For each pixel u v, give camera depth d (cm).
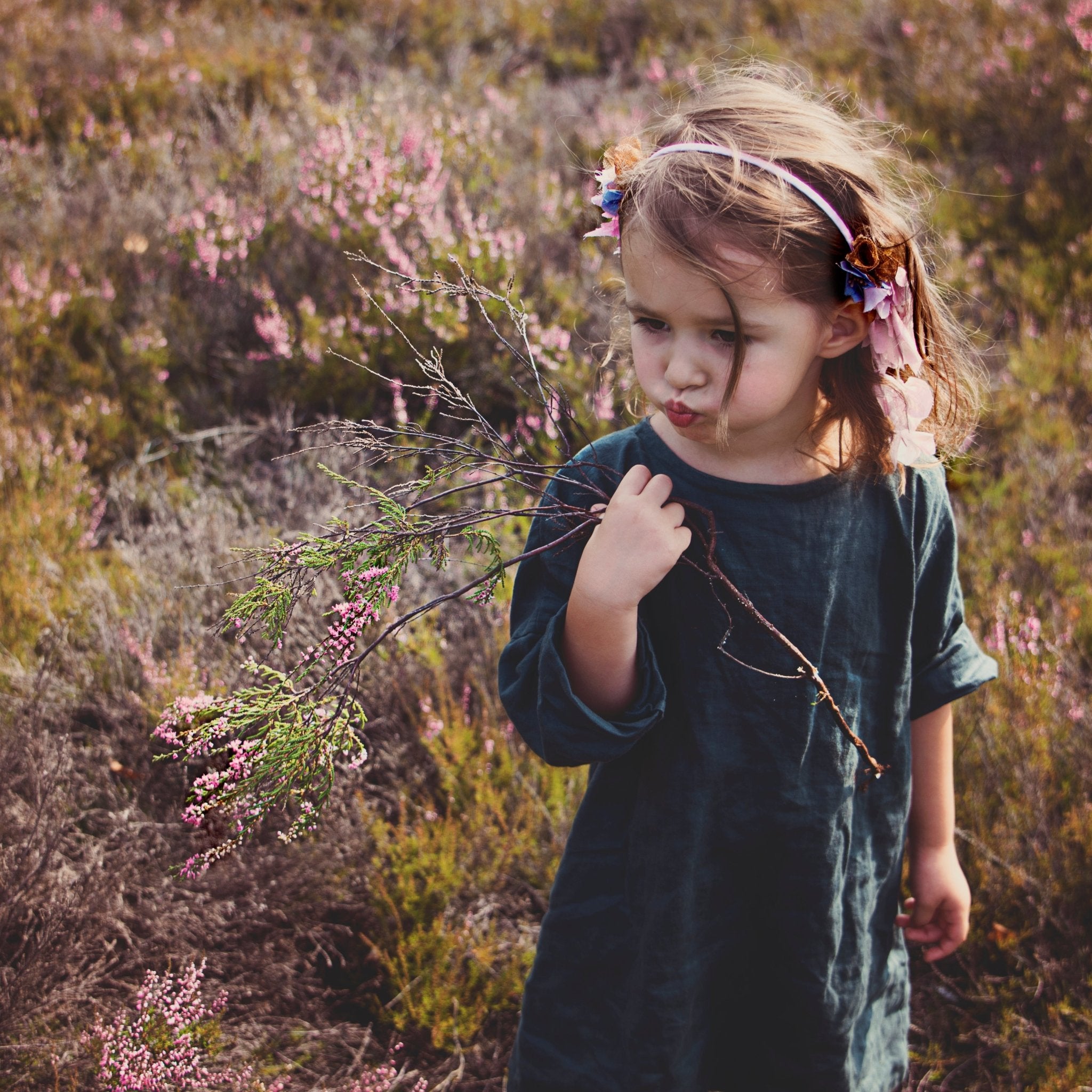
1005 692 244
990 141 535
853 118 149
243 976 208
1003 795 227
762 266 106
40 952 193
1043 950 211
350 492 313
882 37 644
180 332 390
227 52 615
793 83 147
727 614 128
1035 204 474
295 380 370
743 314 108
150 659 249
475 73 648
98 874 209
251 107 579
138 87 569
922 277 127
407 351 362
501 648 264
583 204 432
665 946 140
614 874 144
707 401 112
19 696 251
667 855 136
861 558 134
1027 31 581
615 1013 149
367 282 391
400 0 711
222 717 126
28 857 204
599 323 388
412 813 244
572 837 147
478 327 365
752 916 148
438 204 416
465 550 288
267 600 123
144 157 500
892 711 144
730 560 128
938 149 539
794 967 146
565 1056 154
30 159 492
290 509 307
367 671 253
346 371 364
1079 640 276
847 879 147
